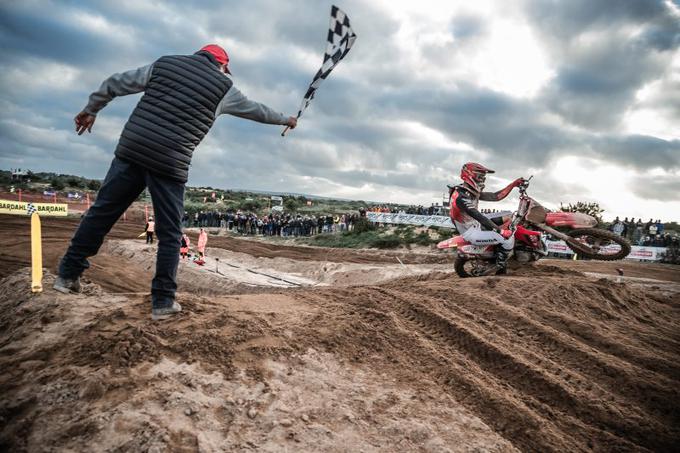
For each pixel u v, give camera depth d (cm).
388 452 283
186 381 311
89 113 374
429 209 3541
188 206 6162
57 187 5981
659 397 393
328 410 312
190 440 264
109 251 2388
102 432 260
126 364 318
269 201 7488
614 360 446
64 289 421
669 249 2231
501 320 529
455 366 392
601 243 835
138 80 361
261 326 392
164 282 378
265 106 409
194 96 357
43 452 249
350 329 423
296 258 2656
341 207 7556
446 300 571
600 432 341
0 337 391
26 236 2388
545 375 400
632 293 709
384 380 362
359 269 2177
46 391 290
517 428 329
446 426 314
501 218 834
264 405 304
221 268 2142
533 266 834
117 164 371
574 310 602
